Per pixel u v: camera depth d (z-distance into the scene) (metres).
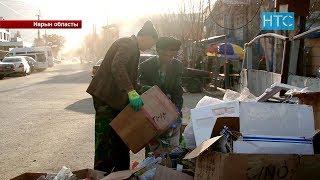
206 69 24.03
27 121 10.20
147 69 4.86
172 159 3.81
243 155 2.88
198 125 3.65
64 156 6.59
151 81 4.87
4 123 9.92
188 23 25.27
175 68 4.89
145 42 4.33
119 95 4.25
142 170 3.64
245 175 2.88
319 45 16.97
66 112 11.84
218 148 3.18
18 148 7.21
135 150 4.05
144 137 4.02
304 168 3.00
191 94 18.75
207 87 19.77
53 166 6.02
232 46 21.34
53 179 3.70
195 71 19.28
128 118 4.04
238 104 3.53
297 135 3.37
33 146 7.36
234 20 30.17
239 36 28.97
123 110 4.05
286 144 3.14
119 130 4.05
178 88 4.94
